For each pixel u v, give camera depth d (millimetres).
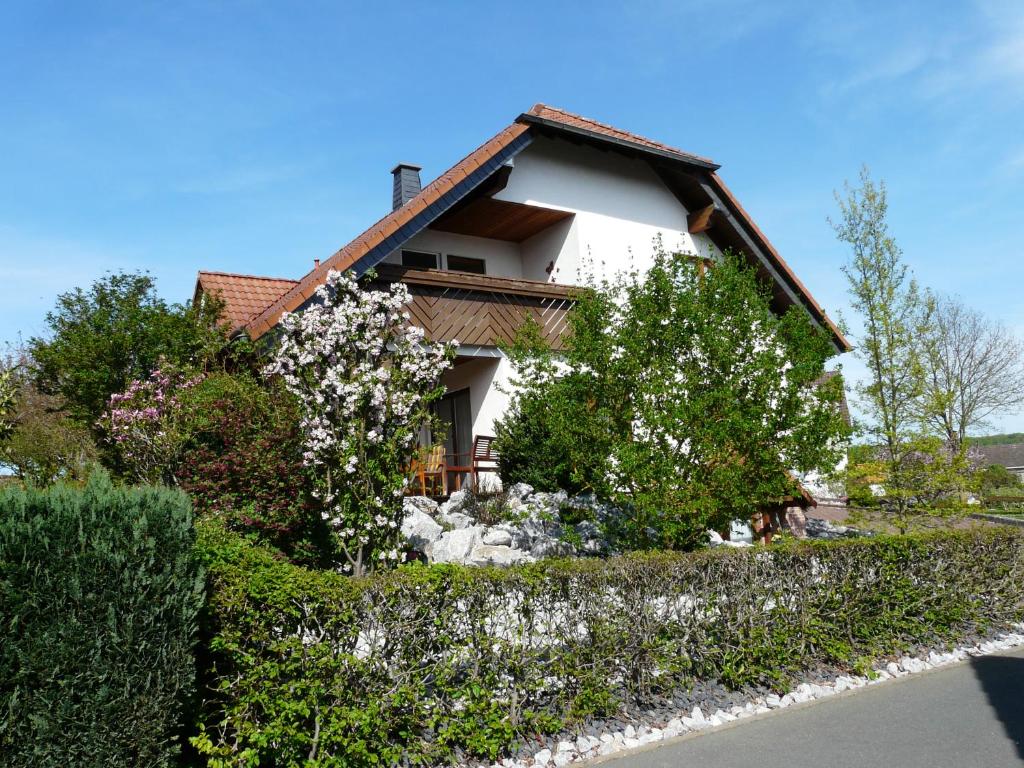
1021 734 5867
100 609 4199
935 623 8828
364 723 4879
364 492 8578
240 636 4840
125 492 4582
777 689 6945
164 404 11109
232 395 10211
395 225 12109
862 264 13594
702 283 9453
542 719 5672
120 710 4191
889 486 13164
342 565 9000
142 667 4301
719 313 9148
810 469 9406
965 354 39375
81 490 4621
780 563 7379
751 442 8781
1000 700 6730
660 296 9242
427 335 12898
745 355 9203
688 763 5430
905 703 6738
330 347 8758
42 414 18094
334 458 8609
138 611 4324
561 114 16484
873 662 7832
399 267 12570
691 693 6570
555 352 10148
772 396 9117
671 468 8289
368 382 8531
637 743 5805
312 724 5020
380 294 9188
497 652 5578
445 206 12836
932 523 13070
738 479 8594
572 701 5875
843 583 7906
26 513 4141
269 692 4836
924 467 12930
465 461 15203
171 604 4449
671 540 8750
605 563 6238
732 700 6625
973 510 12750
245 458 9180
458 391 15586
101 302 14766
